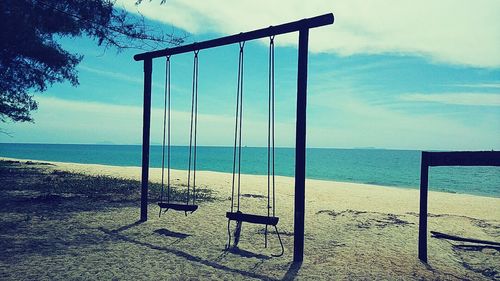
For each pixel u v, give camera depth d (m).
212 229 6.73
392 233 6.98
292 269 4.56
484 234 7.35
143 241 5.69
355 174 42.09
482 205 13.34
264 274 4.35
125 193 10.86
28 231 6.00
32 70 11.72
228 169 45.12
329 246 5.81
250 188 15.49
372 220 8.34
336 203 11.72
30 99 15.40
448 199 15.41
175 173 25.28
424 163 5.05
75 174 16.64
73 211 7.87
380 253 5.42
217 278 4.15
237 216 5.57
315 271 4.50
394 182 32.25
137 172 22.69
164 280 4.02
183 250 5.27
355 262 4.91
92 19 7.93
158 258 4.82
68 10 8.34
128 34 7.82
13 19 8.01
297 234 4.91
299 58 4.84
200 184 16.17
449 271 4.64
